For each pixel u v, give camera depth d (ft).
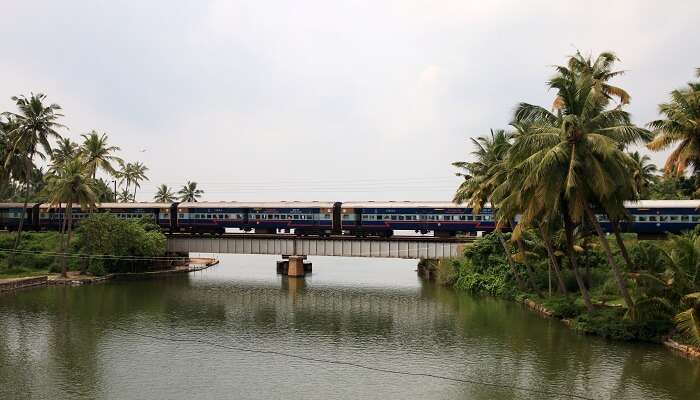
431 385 84.84
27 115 209.46
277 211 226.99
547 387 82.89
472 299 175.22
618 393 79.36
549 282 156.25
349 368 94.27
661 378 85.40
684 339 99.60
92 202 213.25
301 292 196.13
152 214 245.86
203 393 80.79
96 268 220.02
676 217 172.14
